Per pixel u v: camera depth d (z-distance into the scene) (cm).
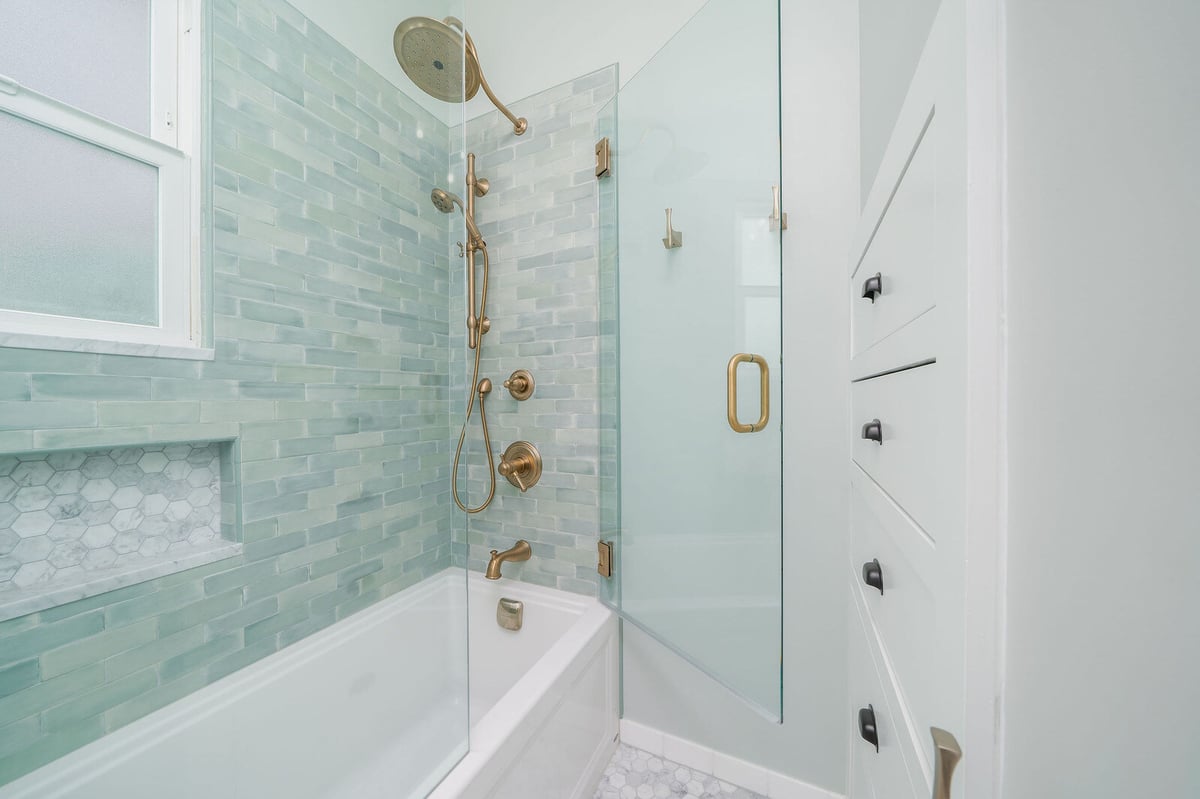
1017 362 31
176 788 97
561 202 155
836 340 116
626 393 137
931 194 43
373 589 150
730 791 128
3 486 87
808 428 120
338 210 141
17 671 83
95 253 94
